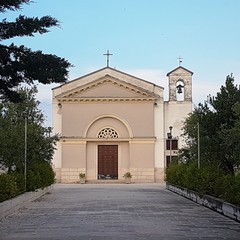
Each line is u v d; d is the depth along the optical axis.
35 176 28.75
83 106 54.66
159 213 20.62
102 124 54.84
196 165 29.33
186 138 45.69
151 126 54.75
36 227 16.25
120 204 25.30
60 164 54.12
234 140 22.06
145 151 54.53
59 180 53.88
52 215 20.05
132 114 54.84
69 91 54.25
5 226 16.64
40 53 10.93
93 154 54.88
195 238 13.66
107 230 15.25
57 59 10.99
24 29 10.78
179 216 19.45
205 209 22.53
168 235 14.18
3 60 10.88
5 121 28.14
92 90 54.78
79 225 16.58
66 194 34.00
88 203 26.03
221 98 25.31
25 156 27.67
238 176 19.08
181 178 33.00
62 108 54.50
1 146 26.95
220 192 22.17
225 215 19.56
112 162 55.00
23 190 25.22
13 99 11.51
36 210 22.30
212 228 15.83
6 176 21.70
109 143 54.97
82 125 54.50
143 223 17.06
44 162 34.44
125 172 54.81
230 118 25.03
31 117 30.52
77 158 54.25
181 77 55.38
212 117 25.41
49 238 13.73
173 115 55.03
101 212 21.03
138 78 55.22
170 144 52.84
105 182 54.12
